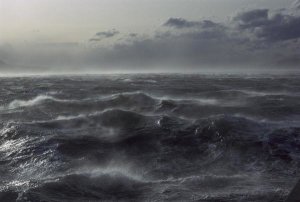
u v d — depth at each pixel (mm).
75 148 13711
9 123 17516
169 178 10555
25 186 9117
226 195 8641
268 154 12844
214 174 10906
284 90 36125
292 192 5996
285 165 11734
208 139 14625
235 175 10539
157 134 15305
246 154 12953
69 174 10062
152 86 42500
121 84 47406
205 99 28172
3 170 11500
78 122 17812
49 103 24609
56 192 8953
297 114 20734
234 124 15695
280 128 15953
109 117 18078
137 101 24828
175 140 14586
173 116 18625
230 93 31078
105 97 28594
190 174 10984
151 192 9133
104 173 10492
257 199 8344
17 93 34844
